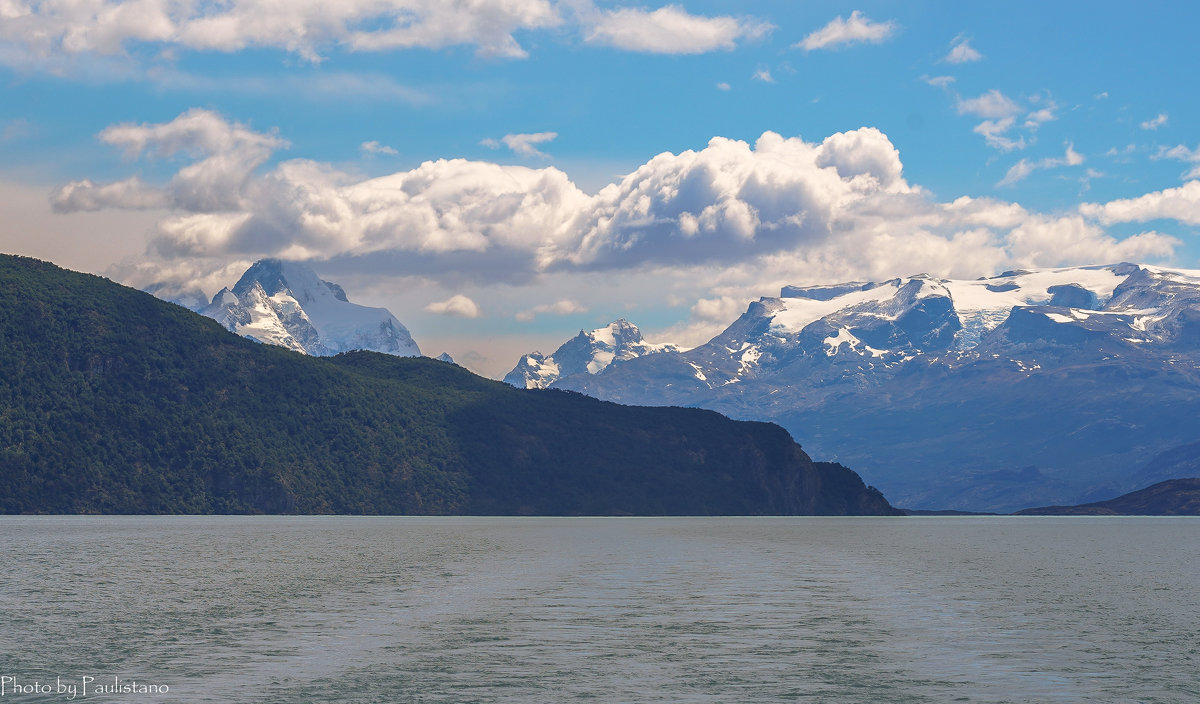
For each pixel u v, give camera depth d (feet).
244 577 435.12
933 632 295.48
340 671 235.20
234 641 271.08
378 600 357.20
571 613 326.24
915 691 221.05
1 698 211.00
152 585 401.70
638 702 210.38
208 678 228.02
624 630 291.99
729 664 245.24
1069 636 292.20
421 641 271.90
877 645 271.69
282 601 353.10
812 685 225.35
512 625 299.38
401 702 209.36
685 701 211.20
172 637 277.23
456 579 430.61
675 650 261.65
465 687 221.05
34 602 348.79
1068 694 220.02
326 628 293.02
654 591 391.24
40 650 258.57
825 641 277.03
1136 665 249.55
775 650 262.88
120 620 307.78
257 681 225.56
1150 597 395.34
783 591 396.78
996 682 229.86
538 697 213.66
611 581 428.97
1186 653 265.95
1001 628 305.12
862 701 212.64
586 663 245.24
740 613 330.34
